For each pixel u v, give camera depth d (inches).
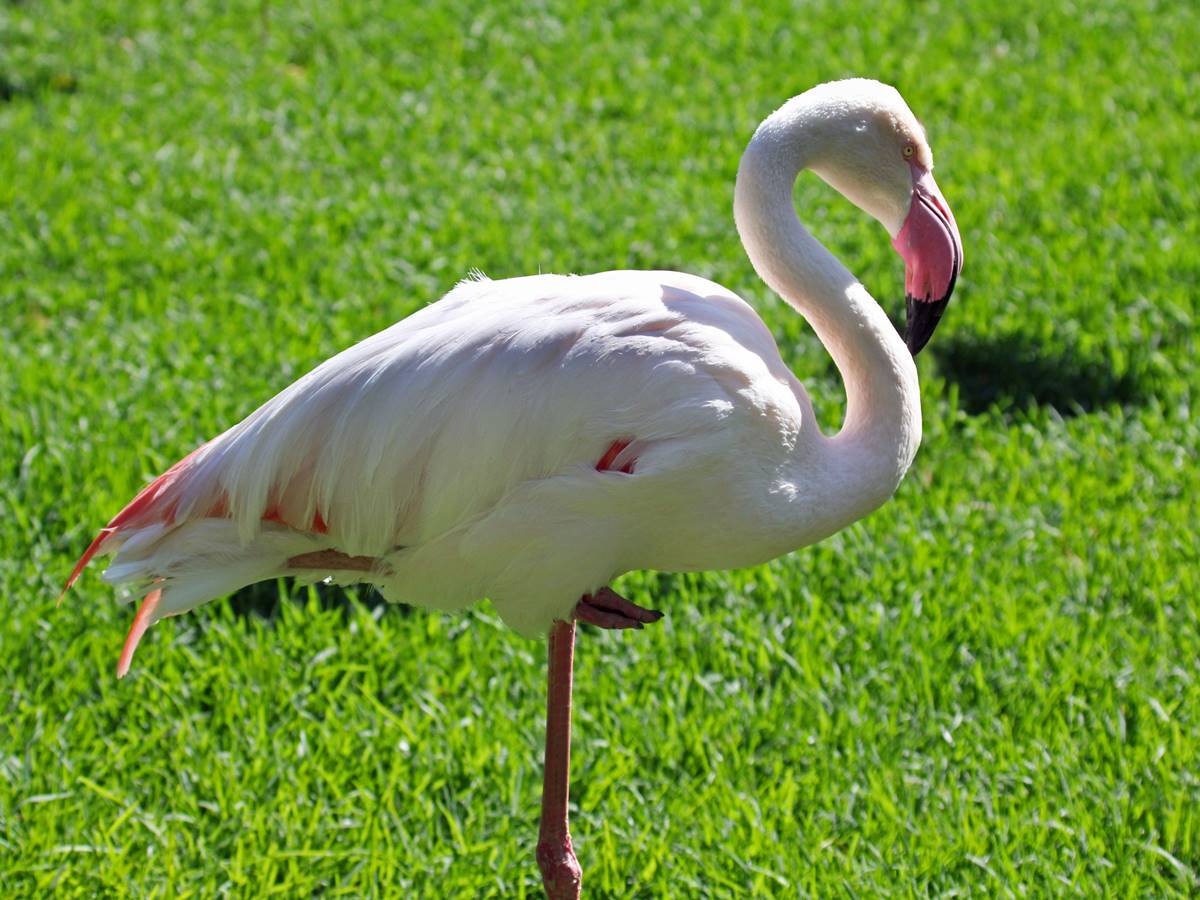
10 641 329.7
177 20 707.4
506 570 245.4
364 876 276.2
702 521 242.1
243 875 272.2
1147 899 270.7
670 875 278.1
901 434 252.1
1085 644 336.5
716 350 237.0
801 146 253.6
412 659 335.0
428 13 718.5
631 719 314.8
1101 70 681.0
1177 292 486.0
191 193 549.6
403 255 507.2
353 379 242.8
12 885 271.1
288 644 336.2
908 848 281.7
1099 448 416.8
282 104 627.2
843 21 722.2
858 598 358.9
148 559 252.1
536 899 281.9
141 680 323.0
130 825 287.3
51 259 510.0
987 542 375.6
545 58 679.7
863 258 506.6
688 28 711.1
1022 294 488.1
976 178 573.3
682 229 524.7
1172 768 302.2
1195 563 366.9
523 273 492.1
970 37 709.9
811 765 305.9
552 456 236.5
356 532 247.6
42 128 604.4
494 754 306.8
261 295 485.7
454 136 600.4
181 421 405.7
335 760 304.3
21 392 422.0
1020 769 301.6
